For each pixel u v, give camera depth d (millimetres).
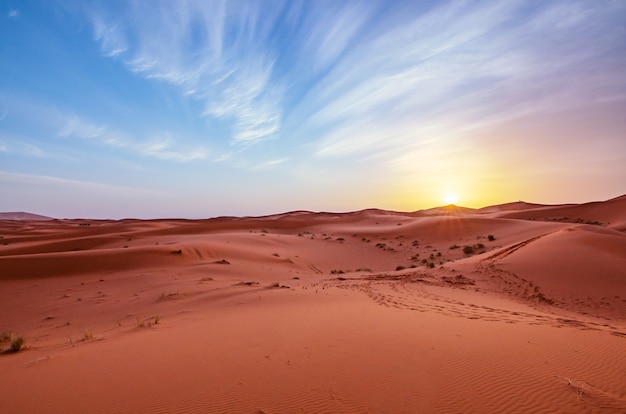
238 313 13172
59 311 18328
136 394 5809
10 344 10938
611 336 9547
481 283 21609
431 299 16719
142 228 95312
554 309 16469
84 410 5320
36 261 30562
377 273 29047
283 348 8047
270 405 5336
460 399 5457
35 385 6371
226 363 7148
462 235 63875
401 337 8859
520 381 6102
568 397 5535
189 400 5551
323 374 6449
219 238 56812
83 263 31312
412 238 66562
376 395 5594
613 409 5160
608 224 73125
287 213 181250
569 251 24969
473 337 8938
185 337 9422
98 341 10102
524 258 24922
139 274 28438
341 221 111438
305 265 43250
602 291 18500
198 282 23719
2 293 23297
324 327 10023
